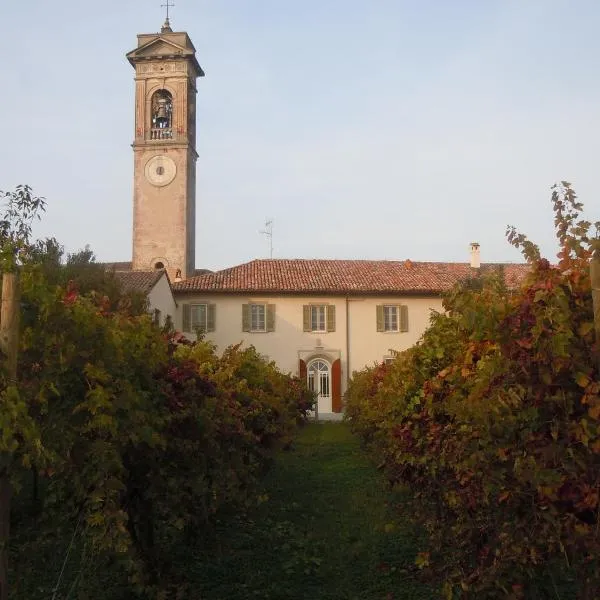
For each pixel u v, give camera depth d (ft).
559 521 13.66
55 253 54.13
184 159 139.44
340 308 118.52
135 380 20.72
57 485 18.61
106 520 17.97
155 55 140.56
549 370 13.65
